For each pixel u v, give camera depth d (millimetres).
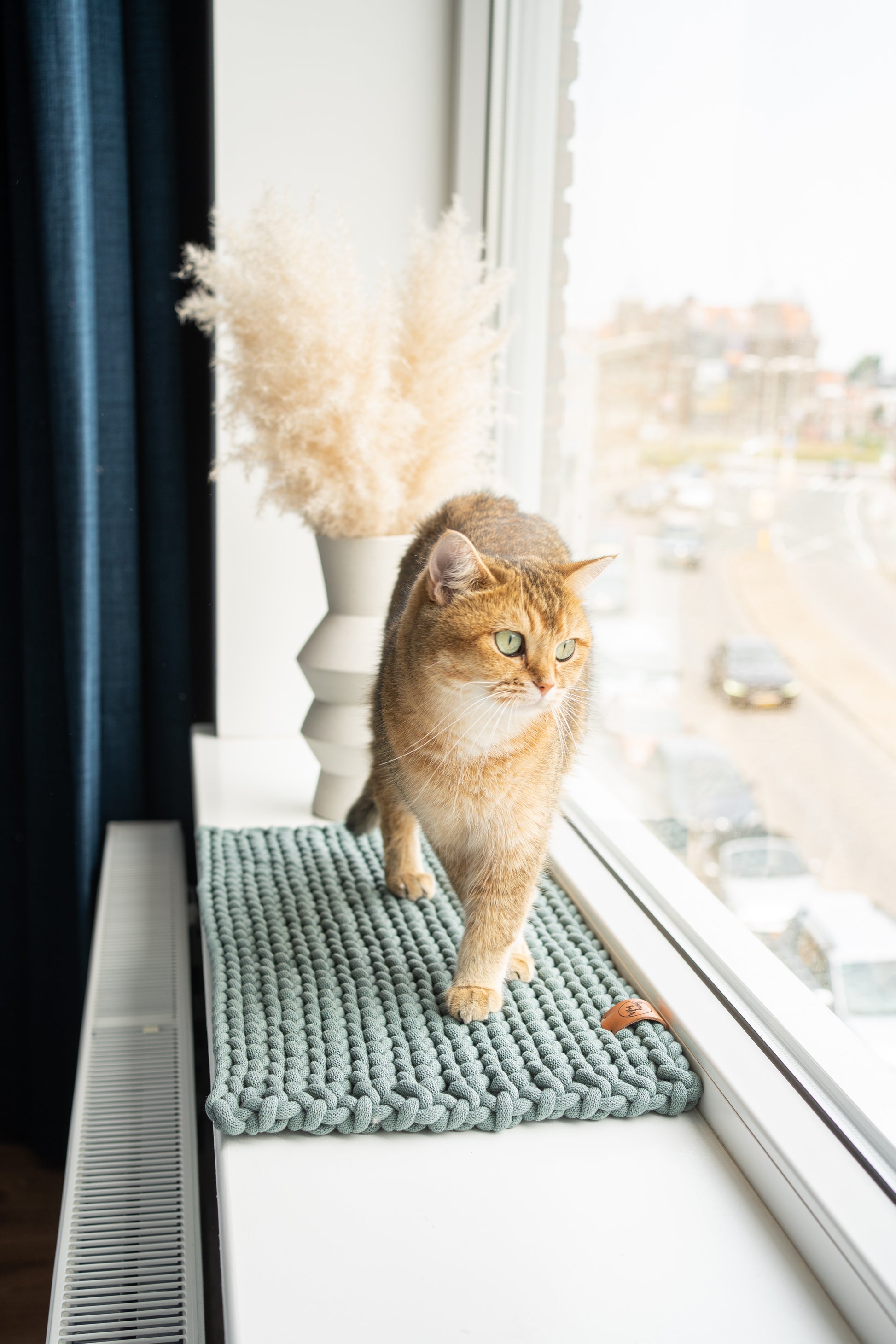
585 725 1051
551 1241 617
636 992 868
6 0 1395
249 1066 740
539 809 845
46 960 1695
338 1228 621
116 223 1473
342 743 1186
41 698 1605
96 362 1503
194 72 1552
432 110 1389
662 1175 679
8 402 1582
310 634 1509
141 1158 879
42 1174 1728
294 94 1353
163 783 1690
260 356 1080
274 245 1053
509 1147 702
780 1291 586
